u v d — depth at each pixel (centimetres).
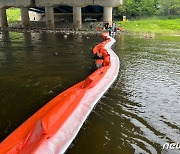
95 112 1147
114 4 5738
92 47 3158
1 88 1502
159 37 4409
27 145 834
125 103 1262
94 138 933
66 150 851
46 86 1549
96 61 2217
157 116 1127
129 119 1091
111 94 1383
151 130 1005
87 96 1256
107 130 994
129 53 2753
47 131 870
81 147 875
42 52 2764
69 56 2530
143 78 1722
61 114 1009
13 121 1085
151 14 7306
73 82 1642
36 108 1219
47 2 5994
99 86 1420
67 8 7500
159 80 1678
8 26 6938
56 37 4325
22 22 6575
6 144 860
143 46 3306
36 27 6397
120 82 1612
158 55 2650
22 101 1302
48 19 6144
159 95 1387
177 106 1240
